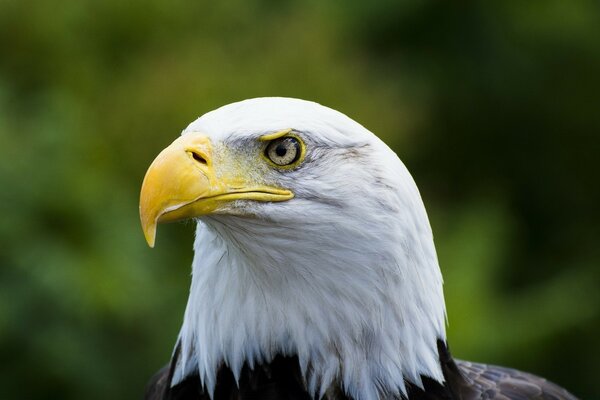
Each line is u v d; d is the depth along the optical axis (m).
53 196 11.51
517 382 7.14
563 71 16.50
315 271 6.04
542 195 16.73
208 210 5.84
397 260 6.01
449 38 16.30
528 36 16.31
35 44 12.88
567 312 13.55
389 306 6.06
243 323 6.20
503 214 14.94
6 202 11.41
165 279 11.95
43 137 11.67
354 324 6.08
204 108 12.11
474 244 12.86
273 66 12.60
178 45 12.80
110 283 11.34
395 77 14.89
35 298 11.36
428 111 15.87
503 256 14.17
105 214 11.73
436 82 16.12
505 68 16.31
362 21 15.91
